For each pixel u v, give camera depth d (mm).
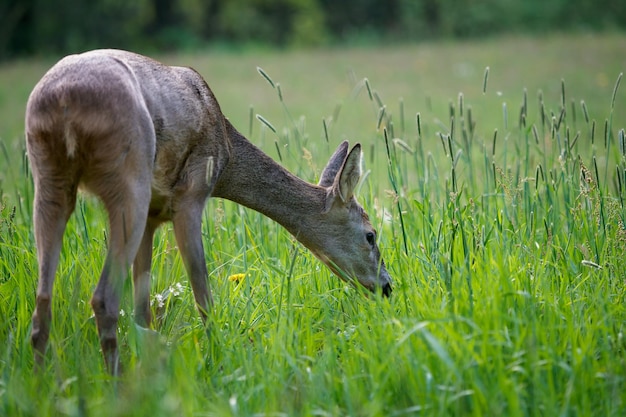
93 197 8789
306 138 13852
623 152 10945
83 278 9883
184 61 46688
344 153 11312
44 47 50938
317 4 61719
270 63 45375
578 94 29734
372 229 10789
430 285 9789
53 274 8266
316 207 10672
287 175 10711
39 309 8094
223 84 37656
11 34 50812
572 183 11453
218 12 58688
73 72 8414
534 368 7348
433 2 59188
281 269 10750
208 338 8930
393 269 10898
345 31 61250
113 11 52344
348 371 7805
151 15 56688
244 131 24250
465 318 7992
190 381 7641
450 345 7883
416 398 7379
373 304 9414
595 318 8430
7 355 8234
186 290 10469
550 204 11500
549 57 41250
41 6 50750
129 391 7398
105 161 8344
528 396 7504
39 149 8320
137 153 8484
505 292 8664
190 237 9719
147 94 9039
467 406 7340
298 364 8164
